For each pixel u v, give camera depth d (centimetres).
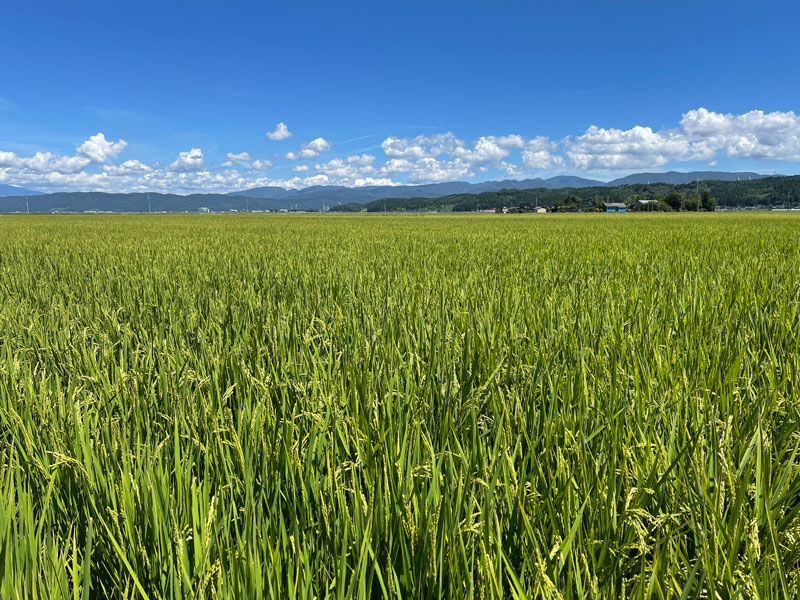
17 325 429
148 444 190
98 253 1181
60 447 189
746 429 200
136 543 150
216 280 718
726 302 452
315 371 268
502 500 161
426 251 1138
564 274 707
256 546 141
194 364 315
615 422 207
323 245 1388
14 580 130
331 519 154
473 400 225
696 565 121
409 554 139
